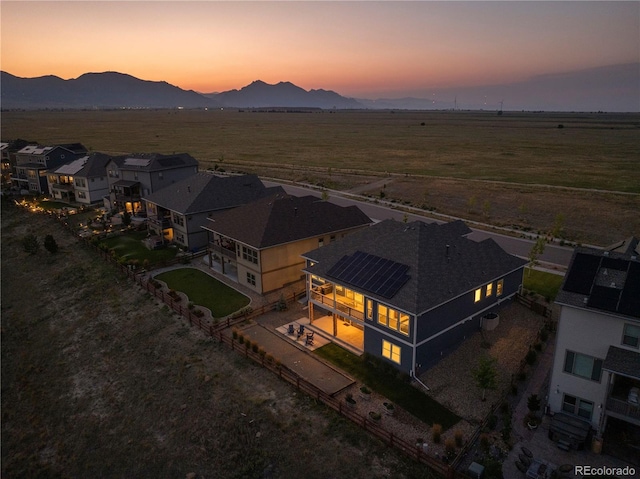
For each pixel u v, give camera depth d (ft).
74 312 133.08
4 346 124.26
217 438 77.30
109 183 227.20
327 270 103.65
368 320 92.99
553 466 64.13
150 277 141.90
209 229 146.00
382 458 68.23
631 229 187.62
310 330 107.45
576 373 70.90
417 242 100.22
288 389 85.66
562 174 304.71
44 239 195.21
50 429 91.30
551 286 129.49
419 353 86.12
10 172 305.73
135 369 101.19
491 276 102.83
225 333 106.93
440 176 305.94
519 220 204.33
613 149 432.25
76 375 104.94
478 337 101.45
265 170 335.47
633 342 64.90
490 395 81.71
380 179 298.56
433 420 75.72
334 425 75.31
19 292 153.58
